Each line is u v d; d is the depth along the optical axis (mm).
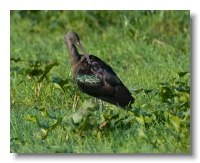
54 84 13336
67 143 11289
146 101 13336
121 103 13164
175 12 19594
